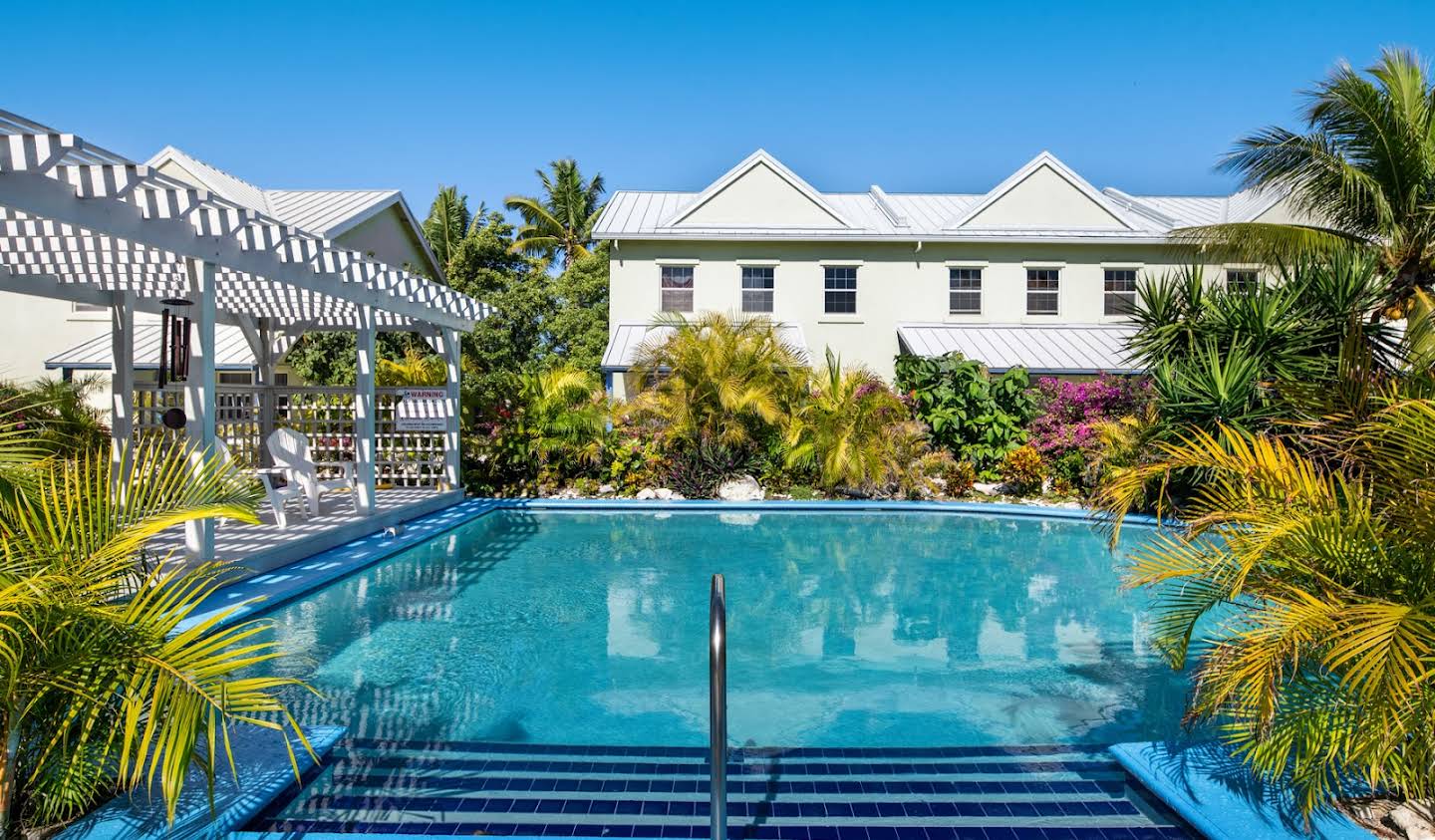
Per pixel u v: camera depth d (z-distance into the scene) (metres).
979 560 12.40
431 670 7.23
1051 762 5.11
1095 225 26.62
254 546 10.52
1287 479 4.26
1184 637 4.79
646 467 18.97
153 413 12.96
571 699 6.58
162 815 3.93
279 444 13.09
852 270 26.25
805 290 26.08
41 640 3.44
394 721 5.97
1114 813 4.34
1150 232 25.97
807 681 7.10
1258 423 11.95
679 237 25.50
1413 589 3.78
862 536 14.45
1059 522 16.05
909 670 7.40
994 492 18.70
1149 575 4.53
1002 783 4.77
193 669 3.44
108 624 3.59
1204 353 14.05
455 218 45.94
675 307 26.02
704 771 4.97
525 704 6.42
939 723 6.08
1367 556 3.89
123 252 10.69
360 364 13.23
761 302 26.11
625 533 14.67
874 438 18.14
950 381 20.30
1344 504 4.26
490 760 5.12
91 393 20.62
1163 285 15.58
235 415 15.48
